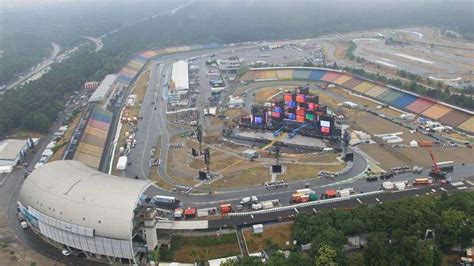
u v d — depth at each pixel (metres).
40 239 180.75
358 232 165.50
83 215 159.00
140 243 166.12
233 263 148.50
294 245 166.88
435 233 162.75
